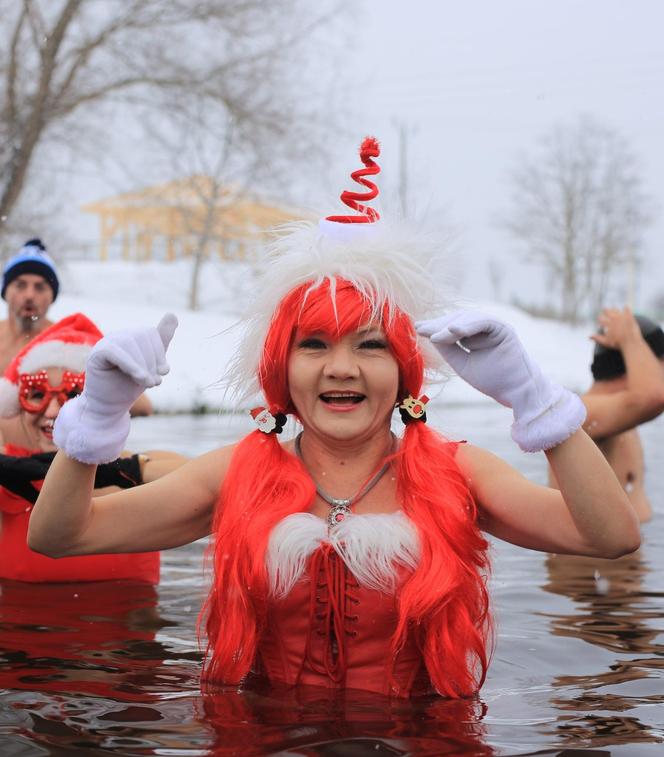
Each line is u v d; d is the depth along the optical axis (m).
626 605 3.55
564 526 2.36
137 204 30.33
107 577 3.87
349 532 2.43
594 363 4.93
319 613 2.46
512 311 35.53
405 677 2.46
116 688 2.49
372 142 2.75
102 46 20.55
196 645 2.94
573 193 43.06
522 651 2.93
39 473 3.60
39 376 3.80
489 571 2.62
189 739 2.11
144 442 8.98
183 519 2.55
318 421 2.50
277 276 2.56
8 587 3.74
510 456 8.38
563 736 2.17
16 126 20.47
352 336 2.48
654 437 11.67
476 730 2.20
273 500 2.50
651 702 2.44
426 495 2.46
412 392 2.60
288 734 2.15
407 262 2.54
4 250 22.44
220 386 2.75
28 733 2.15
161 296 31.52
